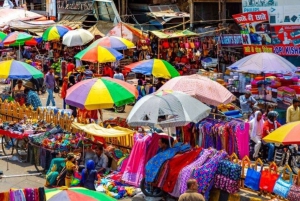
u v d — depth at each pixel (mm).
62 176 14086
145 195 13648
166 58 28328
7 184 14891
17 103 18891
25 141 16859
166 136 13867
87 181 13422
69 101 15820
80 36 29141
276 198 12664
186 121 12992
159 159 13344
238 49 27031
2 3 43750
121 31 29234
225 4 29391
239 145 14656
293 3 23766
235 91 22719
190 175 12852
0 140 18625
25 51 33656
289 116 16594
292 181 12484
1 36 31578
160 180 13250
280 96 19656
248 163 13320
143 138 14039
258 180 12922
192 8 30500
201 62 27812
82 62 31219
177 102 13297
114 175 14570
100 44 25953
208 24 31094
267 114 17000
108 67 26141
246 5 25891
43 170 15914
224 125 14836
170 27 31719
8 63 19984
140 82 23953
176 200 13289
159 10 33406
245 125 14695
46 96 27328
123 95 15906
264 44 25125
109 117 23062
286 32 24188
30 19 35719
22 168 16219
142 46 29141
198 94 15672
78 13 36531
